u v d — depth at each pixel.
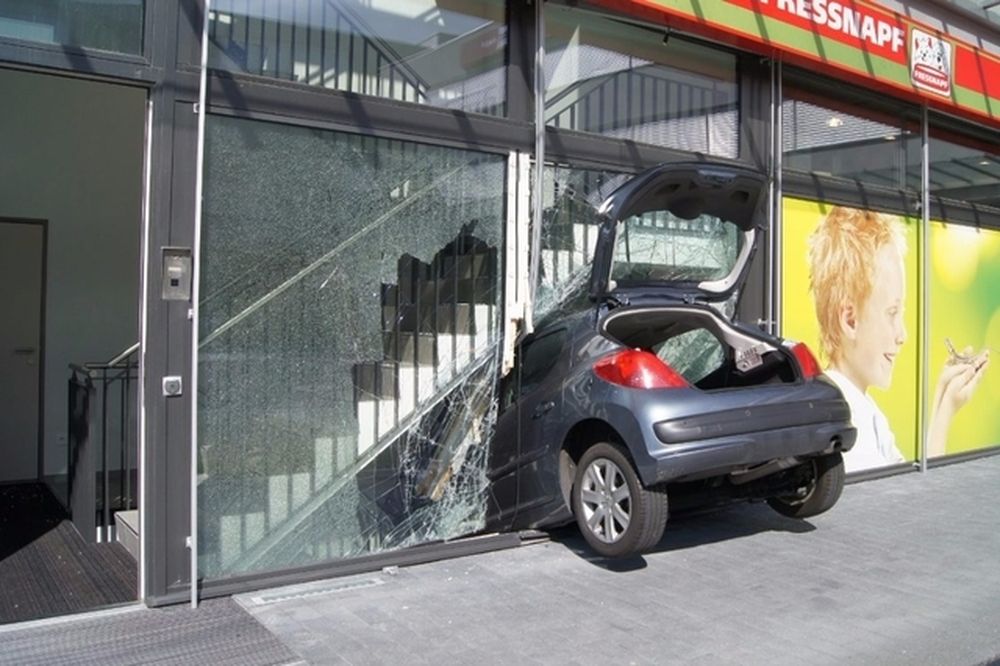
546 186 5.97
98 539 5.71
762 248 7.27
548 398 5.34
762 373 5.66
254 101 4.69
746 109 7.18
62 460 7.35
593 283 5.38
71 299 7.40
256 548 4.80
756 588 4.95
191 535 4.50
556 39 6.11
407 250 5.31
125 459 6.04
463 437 5.56
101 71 4.27
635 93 6.57
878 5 7.59
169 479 4.46
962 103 8.51
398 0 5.36
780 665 3.93
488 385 5.64
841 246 7.85
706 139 6.98
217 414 4.66
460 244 5.52
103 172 7.54
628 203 5.27
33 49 4.11
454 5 5.58
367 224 5.14
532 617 4.46
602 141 6.20
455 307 5.50
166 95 4.43
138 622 4.26
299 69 4.97
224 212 4.67
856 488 7.64
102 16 4.32
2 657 3.83
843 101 7.96
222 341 4.68
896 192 8.31
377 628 4.27
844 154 7.96
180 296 4.48
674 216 6.50
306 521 4.96
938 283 8.82
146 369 4.41
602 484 5.00
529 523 5.52
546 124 6.02
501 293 5.68
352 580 4.96
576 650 4.05
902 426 8.34
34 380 7.25
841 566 5.37
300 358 4.93
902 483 7.87
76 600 4.62
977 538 6.01
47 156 7.31
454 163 5.49
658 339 6.06
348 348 5.09
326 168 4.99
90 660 3.82
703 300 5.86
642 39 6.62
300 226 4.91
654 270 6.73
